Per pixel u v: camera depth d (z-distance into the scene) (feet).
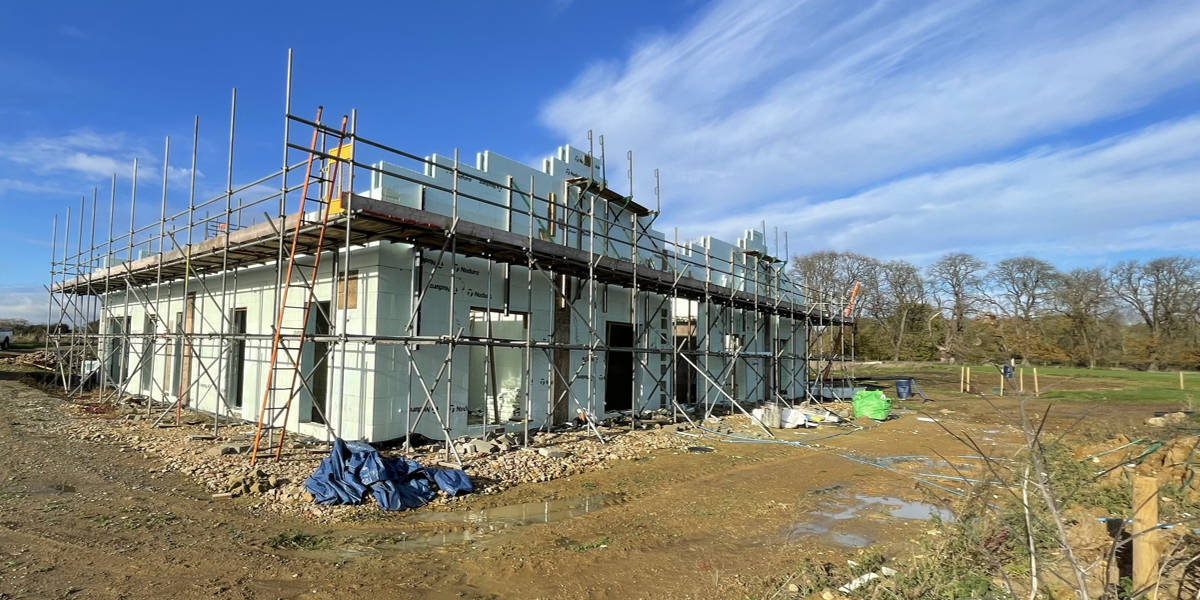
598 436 38.50
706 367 54.60
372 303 33.04
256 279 41.91
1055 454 28.40
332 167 31.24
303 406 37.47
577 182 46.06
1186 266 143.33
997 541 18.34
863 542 21.29
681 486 28.86
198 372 48.39
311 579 16.97
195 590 15.98
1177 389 83.56
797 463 35.06
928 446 42.47
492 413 43.19
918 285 152.76
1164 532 16.76
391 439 33.19
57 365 75.66
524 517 23.40
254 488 24.52
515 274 40.83
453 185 34.60
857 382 102.06
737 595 16.33
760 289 76.59
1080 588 11.28
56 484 25.61
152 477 26.91
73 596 15.39
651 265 51.11
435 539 20.58
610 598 16.14
